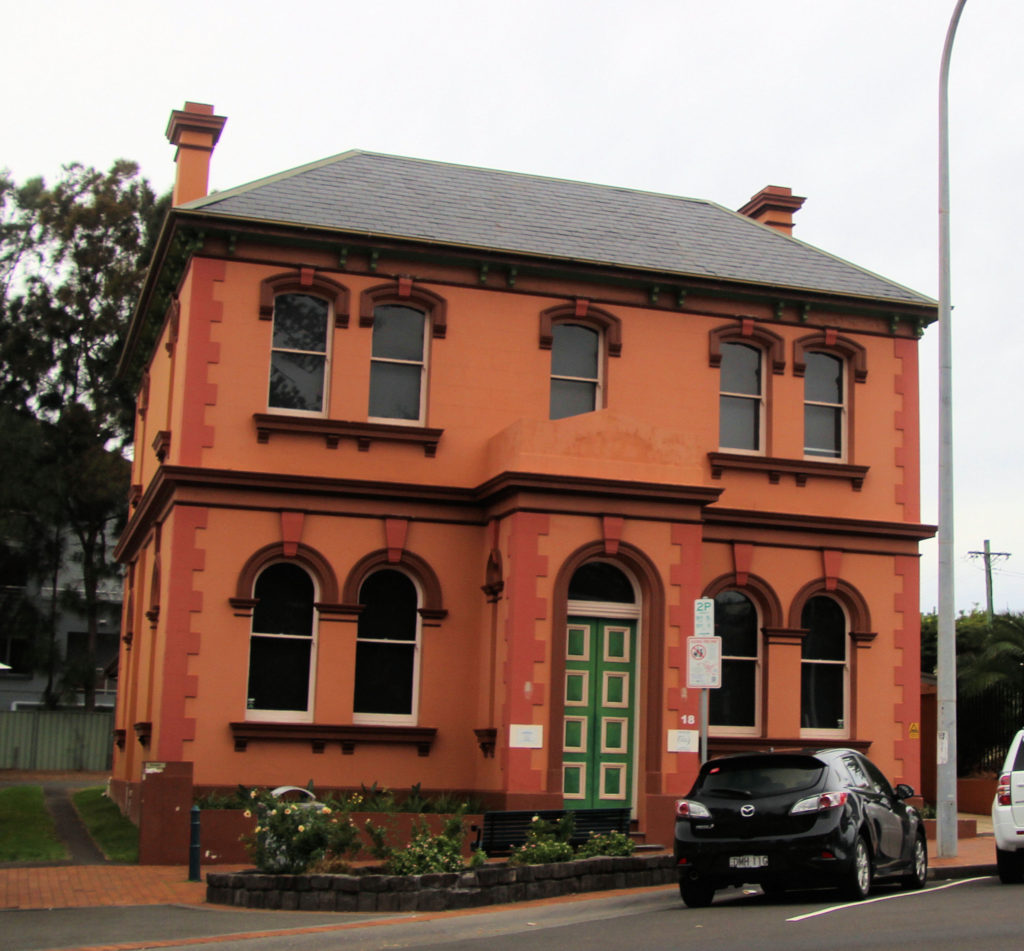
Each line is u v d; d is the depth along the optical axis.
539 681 19.22
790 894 15.03
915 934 10.76
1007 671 27.66
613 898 14.74
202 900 14.49
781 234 25.42
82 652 49.72
